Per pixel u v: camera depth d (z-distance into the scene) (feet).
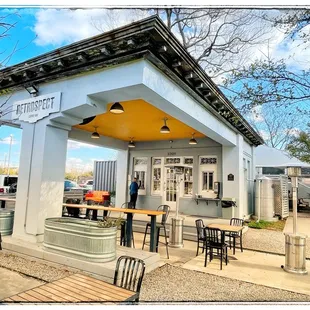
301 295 12.25
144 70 13.61
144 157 38.45
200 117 20.49
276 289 12.96
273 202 39.01
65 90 16.90
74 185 67.10
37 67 17.31
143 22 12.45
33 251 15.85
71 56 15.55
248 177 38.50
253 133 32.45
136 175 38.73
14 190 55.01
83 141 32.09
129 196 38.42
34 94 18.42
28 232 17.38
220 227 18.60
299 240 15.79
